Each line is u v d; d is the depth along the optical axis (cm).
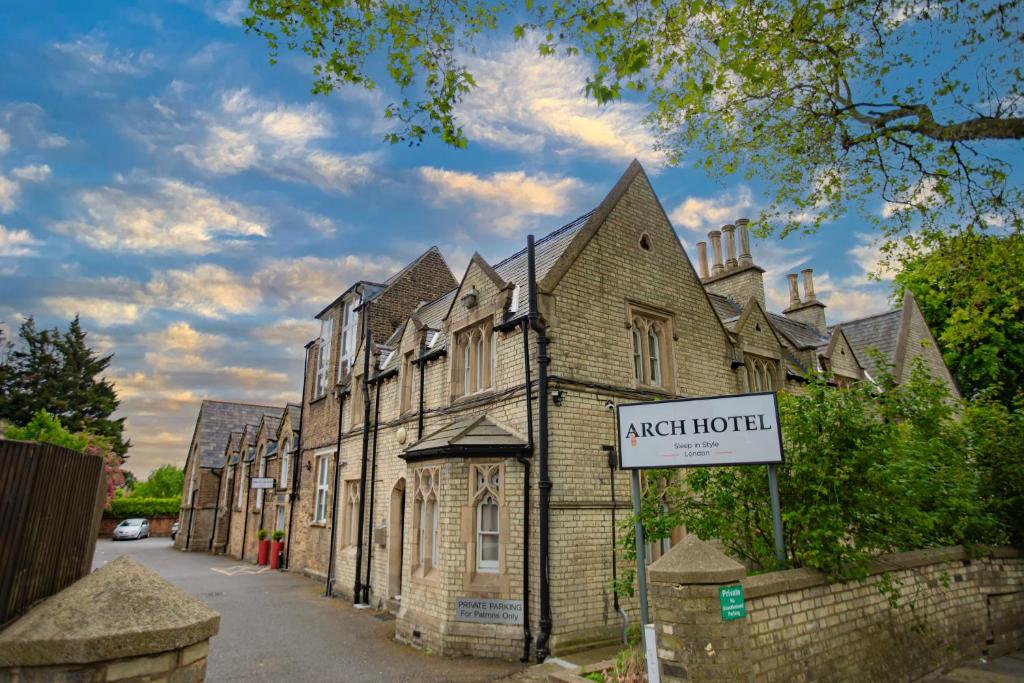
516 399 1082
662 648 557
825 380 757
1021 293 1293
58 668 363
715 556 564
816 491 654
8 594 394
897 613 743
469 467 1059
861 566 668
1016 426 1007
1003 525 972
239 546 2783
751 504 717
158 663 396
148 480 7019
